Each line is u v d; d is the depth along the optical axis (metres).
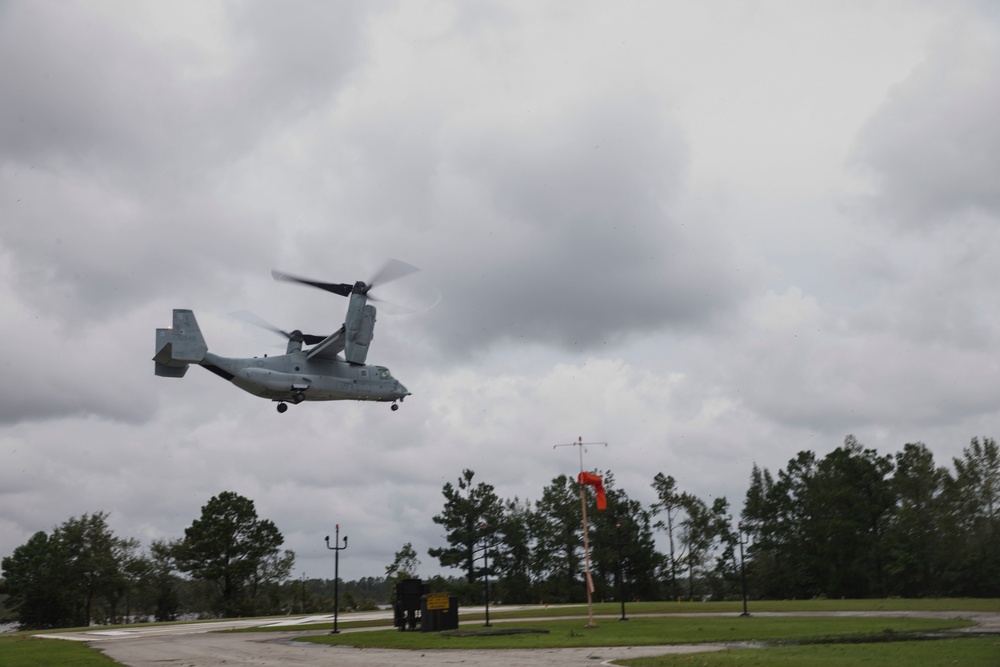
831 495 111.19
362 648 39.75
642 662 28.23
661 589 123.25
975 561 99.06
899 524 106.00
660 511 125.00
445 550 117.06
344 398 73.62
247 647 42.03
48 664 32.91
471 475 118.31
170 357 67.19
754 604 78.31
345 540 54.69
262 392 70.25
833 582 112.44
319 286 72.12
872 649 31.22
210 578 115.38
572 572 122.06
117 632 63.81
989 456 100.75
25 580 120.75
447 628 48.84
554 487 122.75
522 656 32.44
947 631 40.44
